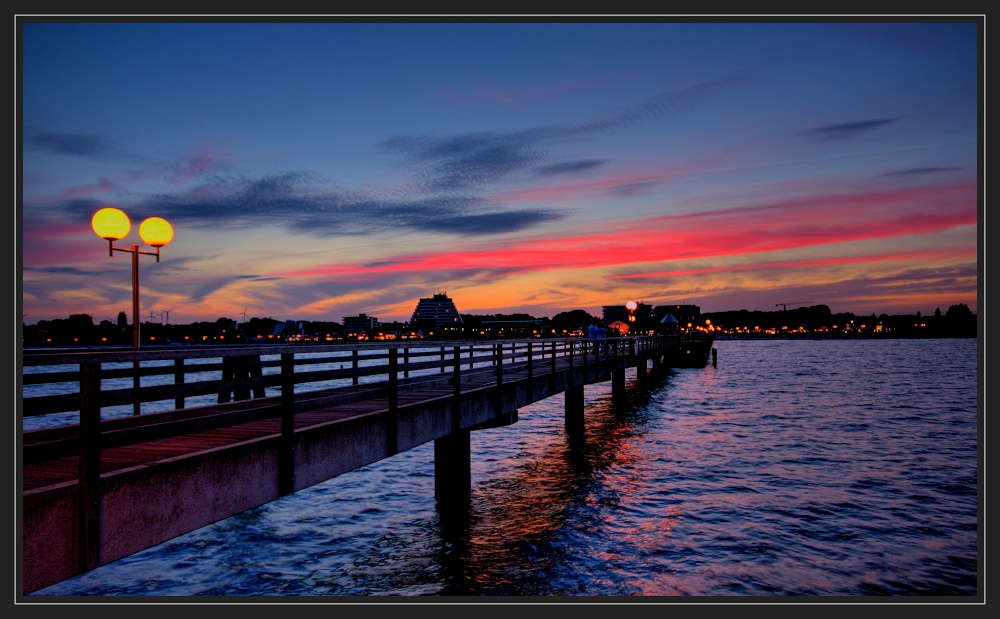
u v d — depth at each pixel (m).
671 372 68.81
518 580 10.56
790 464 19.52
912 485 16.73
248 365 6.76
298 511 14.61
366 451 8.73
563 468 19.27
